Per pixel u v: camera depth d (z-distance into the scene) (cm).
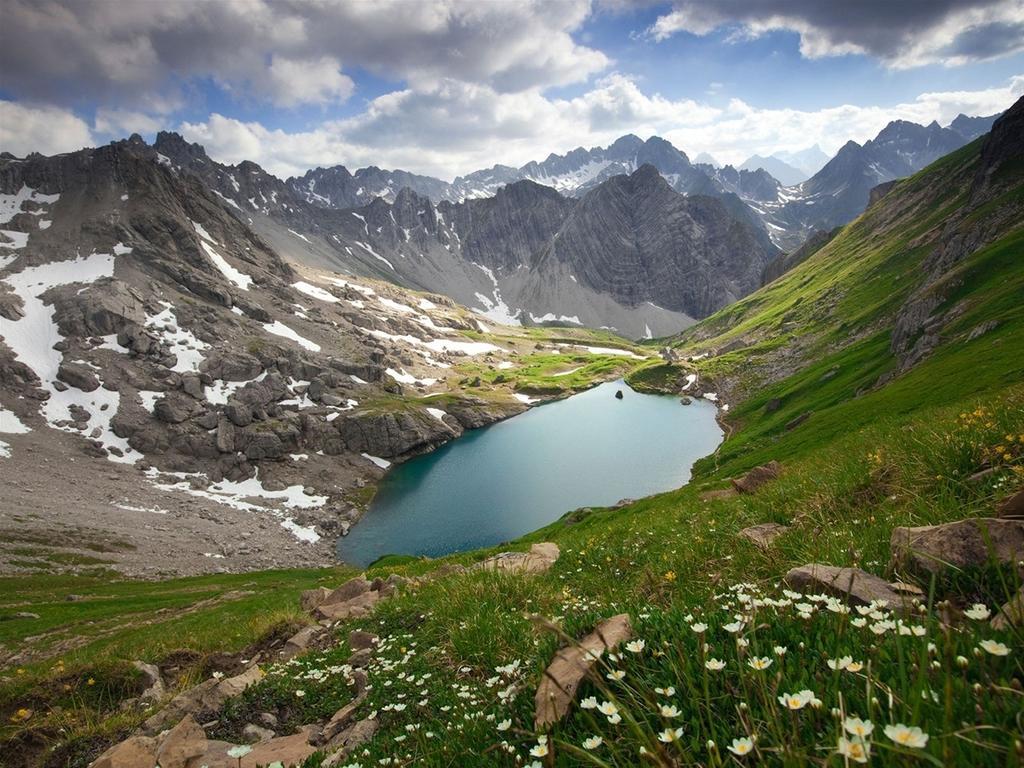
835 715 235
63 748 912
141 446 14325
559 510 11706
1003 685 223
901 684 236
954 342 8444
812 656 329
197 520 11656
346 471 15275
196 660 1465
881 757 198
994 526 439
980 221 13500
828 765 204
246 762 644
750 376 19975
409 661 820
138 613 5119
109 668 1316
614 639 416
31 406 14588
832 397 11744
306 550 10975
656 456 14312
